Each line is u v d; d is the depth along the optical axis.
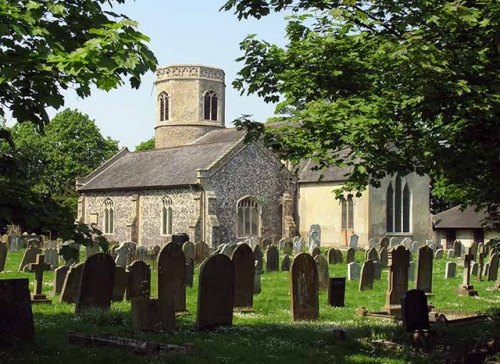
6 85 6.94
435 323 13.57
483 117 9.20
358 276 23.62
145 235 48.38
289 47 11.43
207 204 44.12
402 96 9.76
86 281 14.04
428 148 10.48
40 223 7.62
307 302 14.38
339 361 9.82
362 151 10.07
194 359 9.39
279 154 11.34
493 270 24.80
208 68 60.28
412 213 46.94
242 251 15.71
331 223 47.06
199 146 49.75
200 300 12.45
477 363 9.74
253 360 9.63
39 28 6.30
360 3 9.80
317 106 10.04
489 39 9.27
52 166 65.94
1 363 9.04
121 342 10.17
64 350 9.88
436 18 8.52
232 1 10.45
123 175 52.22
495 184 10.12
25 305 10.52
